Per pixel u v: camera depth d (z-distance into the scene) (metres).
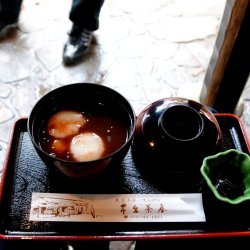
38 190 0.42
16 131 0.48
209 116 0.43
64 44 1.05
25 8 1.18
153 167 0.43
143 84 0.99
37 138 0.41
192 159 0.40
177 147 0.39
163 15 1.19
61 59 1.04
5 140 0.87
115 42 1.10
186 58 1.07
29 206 0.41
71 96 0.44
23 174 0.44
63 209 0.41
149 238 0.39
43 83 0.98
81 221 0.40
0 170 0.80
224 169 0.42
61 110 0.44
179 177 0.42
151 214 0.41
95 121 0.43
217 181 0.41
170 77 1.01
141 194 0.42
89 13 0.97
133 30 1.14
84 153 0.40
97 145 0.41
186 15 1.19
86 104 0.45
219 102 0.83
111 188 0.43
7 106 0.93
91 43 1.09
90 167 0.37
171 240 0.43
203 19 1.18
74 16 0.99
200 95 0.91
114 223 0.40
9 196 0.42
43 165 0.45
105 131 0.43
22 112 0.92
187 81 1.01
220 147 0.43
